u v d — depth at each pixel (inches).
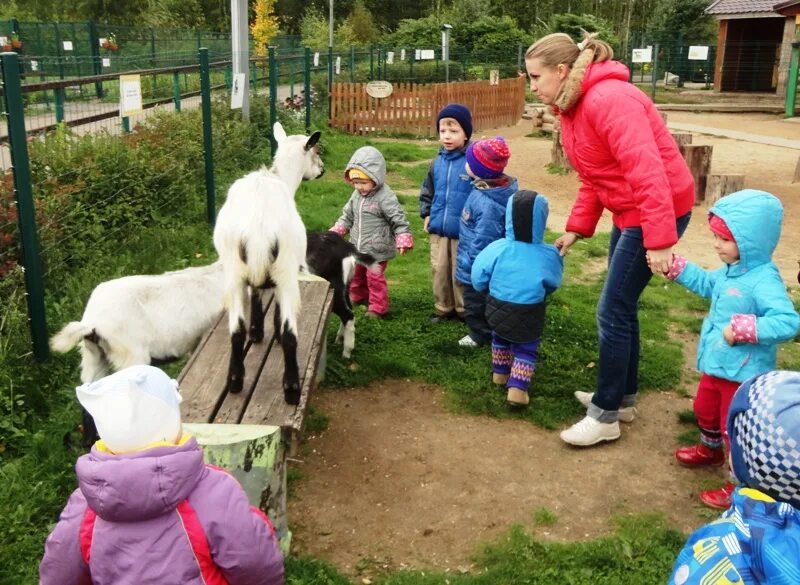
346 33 1863.9
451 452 178.7
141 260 274.8
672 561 139.2
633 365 187.0
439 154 250.1
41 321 195.2
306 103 685.9
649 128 155.0
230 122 467.8
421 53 1120.8
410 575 134.3
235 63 502.0
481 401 199.9
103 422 78.4
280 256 144.2
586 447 180.4
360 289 266.8
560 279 193.5
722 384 157.8
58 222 254.4
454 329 247.0
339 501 159.0
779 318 144.0
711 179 442.3
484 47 1435.8
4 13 1374.3
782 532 72.9
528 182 529.3
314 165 219.9
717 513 155.9
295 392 143.6
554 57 164.7
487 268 193.8
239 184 150.1
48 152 294.0
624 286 169.8
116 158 311.0
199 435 123.6
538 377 214.4
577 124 165.0
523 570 136.2
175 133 390.9
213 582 83.9
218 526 82.6
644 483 167.2
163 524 81.2
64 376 194.2
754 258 149.6
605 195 168.2
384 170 251.0
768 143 708.7
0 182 247.4
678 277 158.7
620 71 161.5
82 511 84.5
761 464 74.5
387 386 211.9
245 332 149.6
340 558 141.4
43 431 167.8
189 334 173.8
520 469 171.9
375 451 178.4
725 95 1101.1
